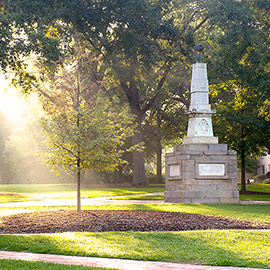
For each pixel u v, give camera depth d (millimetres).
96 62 38344
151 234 13297
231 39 38594
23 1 32094
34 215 17250
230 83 39281
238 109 38312
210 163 26531
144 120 62094
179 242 12289
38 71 29500
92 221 15594
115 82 47062
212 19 42062
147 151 67188
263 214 19844
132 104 48750
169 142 69188
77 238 12328
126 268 9125
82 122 17812
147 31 38812
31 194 35719
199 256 10555
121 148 61531
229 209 22047
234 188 26734
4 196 32719
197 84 27422
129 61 42156
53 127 17688
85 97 19781
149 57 38969
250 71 37188
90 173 55312
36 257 10336
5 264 9078
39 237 12453
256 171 78375
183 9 47250
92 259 10164
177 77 49031
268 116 35844
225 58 38500
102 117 18016
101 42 40031
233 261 9914
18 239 12188
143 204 24250
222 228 15172
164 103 57625
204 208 22297
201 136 27047
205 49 41781
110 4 36656
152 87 52125
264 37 40594
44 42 29484
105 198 31203
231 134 38094
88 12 36375
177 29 39625
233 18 39562
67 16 34875
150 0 40219
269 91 35875
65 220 15773
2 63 29391
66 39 32906
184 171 26359
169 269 9141
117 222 15438
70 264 9445
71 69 20719
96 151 17938
